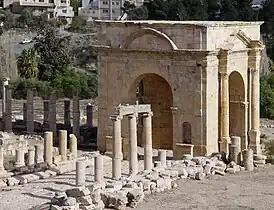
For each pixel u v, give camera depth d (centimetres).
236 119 8800
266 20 19238
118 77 8419
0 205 6112
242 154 7638
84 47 17675
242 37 8462
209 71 7994
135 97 8450
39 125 10238
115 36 8362
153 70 8194
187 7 19162
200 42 7875
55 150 8438
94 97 14350
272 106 11725
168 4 19125
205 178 6962
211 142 8131
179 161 7412
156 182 6303
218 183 6756
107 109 8531
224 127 8319
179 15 18875
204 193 6306
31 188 6806
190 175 6894
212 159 7500
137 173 6806
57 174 7500
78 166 6700
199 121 8031
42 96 14062
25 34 19600
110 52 8406
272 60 17662
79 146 8981
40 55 16000
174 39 8019
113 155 7012
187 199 6056
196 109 8031
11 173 7400
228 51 8106
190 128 8150
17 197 6406
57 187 6819
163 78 8738
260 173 7350
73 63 16812
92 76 15188
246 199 6147
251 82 8738
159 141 9169
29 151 7744
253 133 8725
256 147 8694
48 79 15550
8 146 8569
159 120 9144
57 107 12812
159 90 9106
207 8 19625
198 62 7938
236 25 8369
